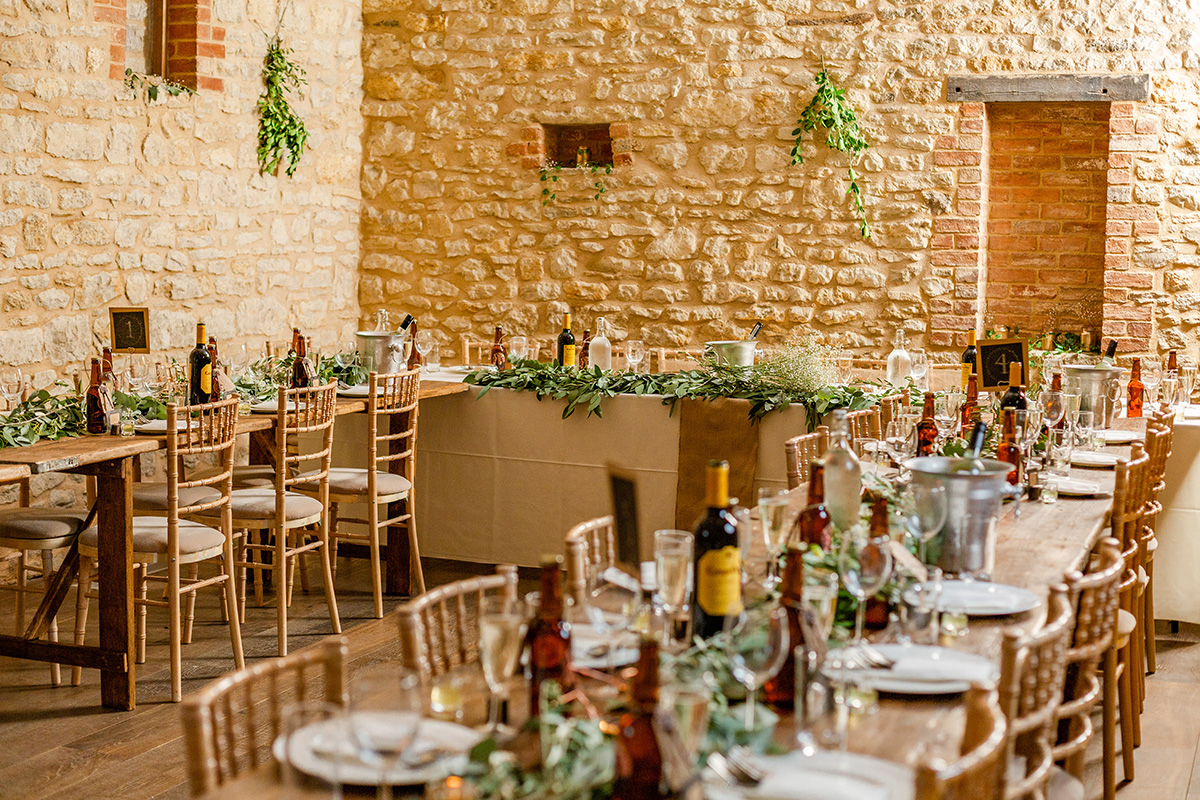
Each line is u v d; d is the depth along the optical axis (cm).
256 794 145
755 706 163
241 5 654
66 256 552
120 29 576
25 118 526
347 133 764
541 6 741
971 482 236
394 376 480
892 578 218
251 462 537
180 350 626
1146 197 662
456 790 136
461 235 768
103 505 369
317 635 457
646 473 509
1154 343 669
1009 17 675
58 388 550
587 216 747
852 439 347
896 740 162
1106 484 346
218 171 647
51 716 371
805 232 716
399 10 763
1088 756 354
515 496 536
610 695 163
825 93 697
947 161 691
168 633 459
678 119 727
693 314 736
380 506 563
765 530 225
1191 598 455
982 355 417
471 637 379
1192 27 649
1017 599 223
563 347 564
